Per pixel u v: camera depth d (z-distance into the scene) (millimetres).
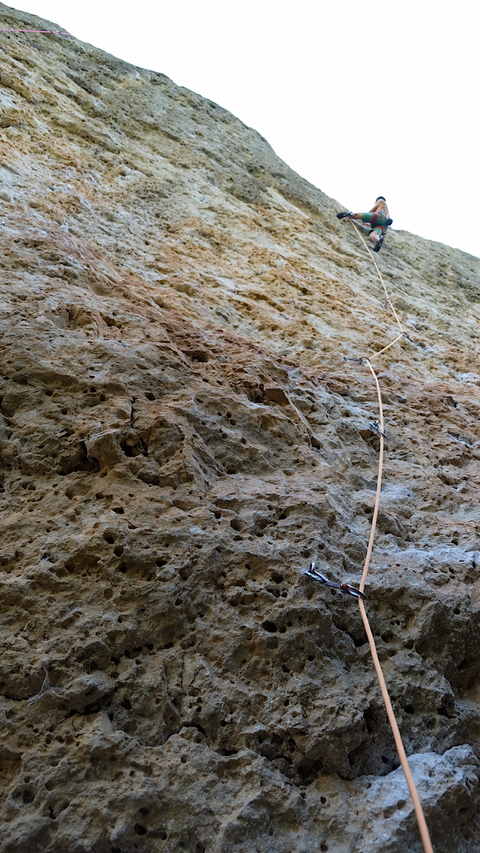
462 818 2389
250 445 3727
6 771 2166
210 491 3289
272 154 13133
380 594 3064
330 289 8492
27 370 3496
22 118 8625
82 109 10258
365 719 2602
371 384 5555
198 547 2912
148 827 2117
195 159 10789
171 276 6836
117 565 2729
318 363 6090
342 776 2455
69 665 2416
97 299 4656
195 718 2430
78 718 2328
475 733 2775
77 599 2619
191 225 8672
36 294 4270
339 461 4086
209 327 5539
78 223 6926
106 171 8977
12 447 3143
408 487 4176
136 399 3602
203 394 3918
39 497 3010
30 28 11375
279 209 11016
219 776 2295
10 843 1974
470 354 7949
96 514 2951
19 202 6324
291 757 2441
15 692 2324
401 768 2498
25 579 2613
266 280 7992
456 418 5477
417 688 2760
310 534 3170
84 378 3570
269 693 2568
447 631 3002
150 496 3076
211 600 2785
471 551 3607
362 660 2805
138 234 7660
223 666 2600
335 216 12047
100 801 2121
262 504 3283
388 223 11430
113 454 3168
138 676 2480
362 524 3582
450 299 11344
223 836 2127
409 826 2264
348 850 2201
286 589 2889
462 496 4211
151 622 2623
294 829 2240
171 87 12938
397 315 9055
